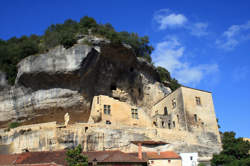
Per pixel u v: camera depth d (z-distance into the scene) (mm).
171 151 38156
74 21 58469
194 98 48312
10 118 46562
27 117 45562
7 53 48094
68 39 43812
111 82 51281
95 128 38844
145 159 33750
